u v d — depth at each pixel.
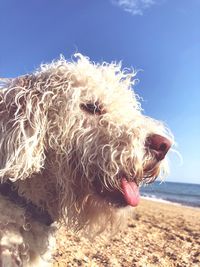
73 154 0.35
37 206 0.35
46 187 0.35
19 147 0.34
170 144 0.35
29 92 0.36
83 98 0.37
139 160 0.34
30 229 0.35
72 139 0.35
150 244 0.78
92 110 0.37
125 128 0.35
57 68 0.37
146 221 1.11
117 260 0.63
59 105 0.36
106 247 0.69
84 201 0.35
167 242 0.82
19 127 0.34
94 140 0.35
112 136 0.35
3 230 0.34
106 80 0.39
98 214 0.36
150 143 0.35
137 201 0.35
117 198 0.35
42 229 0.35
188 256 0.71
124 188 0.35
